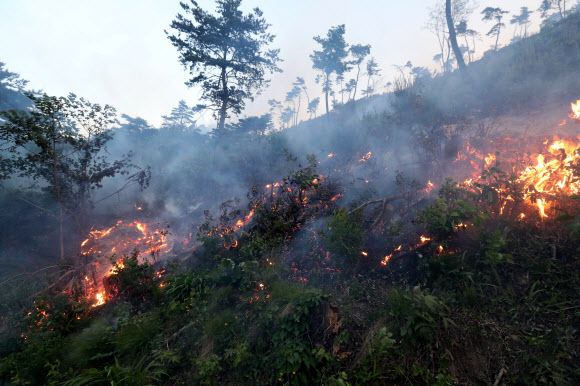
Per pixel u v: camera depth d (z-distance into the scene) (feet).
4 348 18.69
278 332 13.34
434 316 10.93
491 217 13.67
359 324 12.50
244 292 17.88
